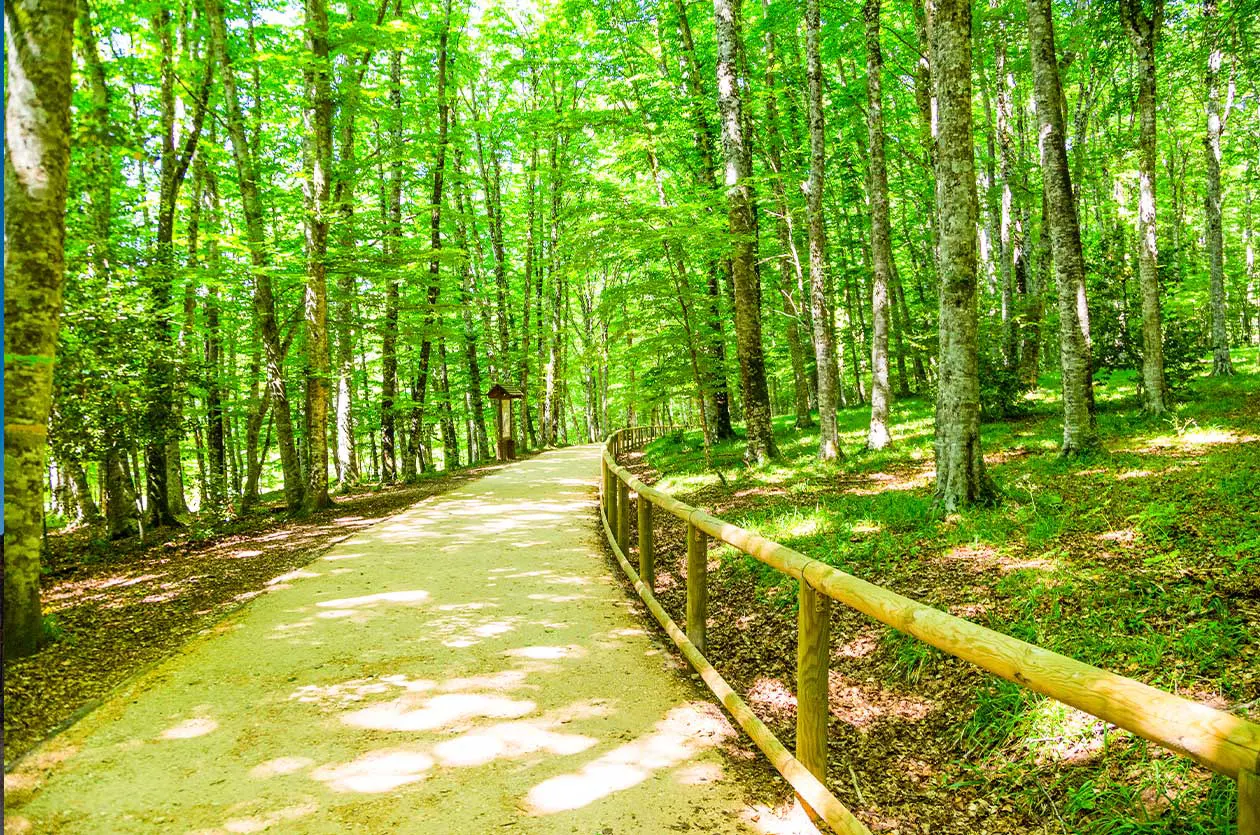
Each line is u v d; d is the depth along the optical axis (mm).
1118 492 6391
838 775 3369
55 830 2594
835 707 4109
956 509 6781
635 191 22656
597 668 4289
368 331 15625
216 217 13508
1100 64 17328
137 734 3396
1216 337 15367
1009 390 13148
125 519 10688
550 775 3012
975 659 1866
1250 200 26484
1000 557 5410
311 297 12195
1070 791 2850
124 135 5773
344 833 2576
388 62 18766
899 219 24938
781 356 26906
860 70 19703
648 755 3207
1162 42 15391
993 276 20922
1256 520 4762
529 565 7109
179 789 2891
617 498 7906
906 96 19219
